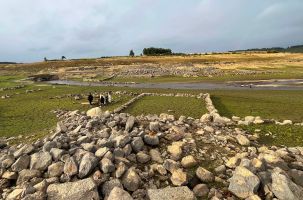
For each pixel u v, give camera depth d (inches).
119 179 336.8
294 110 994.7
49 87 2138.3
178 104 1153.4
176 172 351.3
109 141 406.3
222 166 375.6
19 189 331.3
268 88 1731.1
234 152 435.5
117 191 304.2
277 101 1200.8
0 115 1079.6
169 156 402.3
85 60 5231.3
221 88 1818.4
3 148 540.1
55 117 995.9
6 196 331.9
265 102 1179.3
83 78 3011.8
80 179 339.0
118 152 383.9
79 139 431.2
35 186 325.1
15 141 669.9
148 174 356.2
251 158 407.5
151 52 6998.0
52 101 1413.6
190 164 374.3
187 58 4987.7
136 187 330.3
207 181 347.6
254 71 2856.8
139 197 318.7
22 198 306.7
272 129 692.1
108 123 536.7
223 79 2368.4
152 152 404.5
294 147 528.4
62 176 342.3
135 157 389.4
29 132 796.6
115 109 1035.9
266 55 5305.1
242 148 478.9
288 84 1891.0
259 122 751.1
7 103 1409.9
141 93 1555.1
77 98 1449.3
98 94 1610.5
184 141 450.0
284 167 394.3
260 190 327.6
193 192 323.9
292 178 362.6
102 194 321.4
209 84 2094.0
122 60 4995.1
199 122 665.0
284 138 626.2
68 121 700.0
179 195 308.3
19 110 1184.2
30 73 4023.1
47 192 310.0
